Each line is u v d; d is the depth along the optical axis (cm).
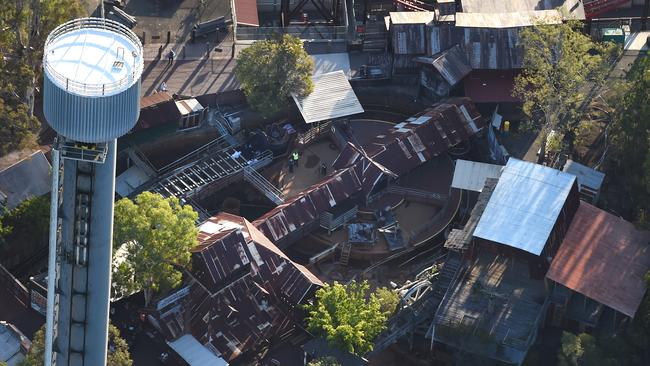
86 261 18925
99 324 19525
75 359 19838
